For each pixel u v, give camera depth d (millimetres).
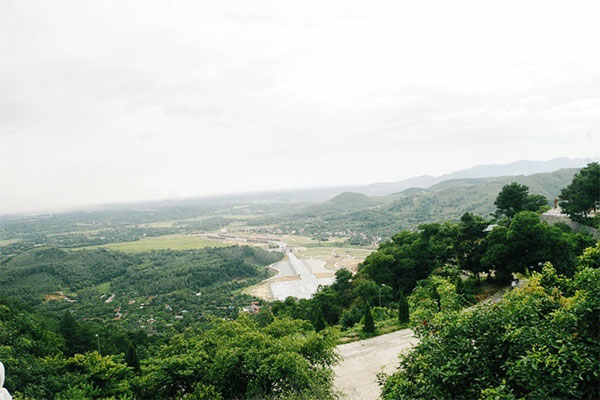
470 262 38562
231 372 15812
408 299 36844
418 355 8742
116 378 21781
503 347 7691
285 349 15758
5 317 34500
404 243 57000
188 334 21266
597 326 6945
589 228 44344
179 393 16703
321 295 50750
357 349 25359
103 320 78750
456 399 7379
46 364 21484
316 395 14094
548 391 6352
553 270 11859
